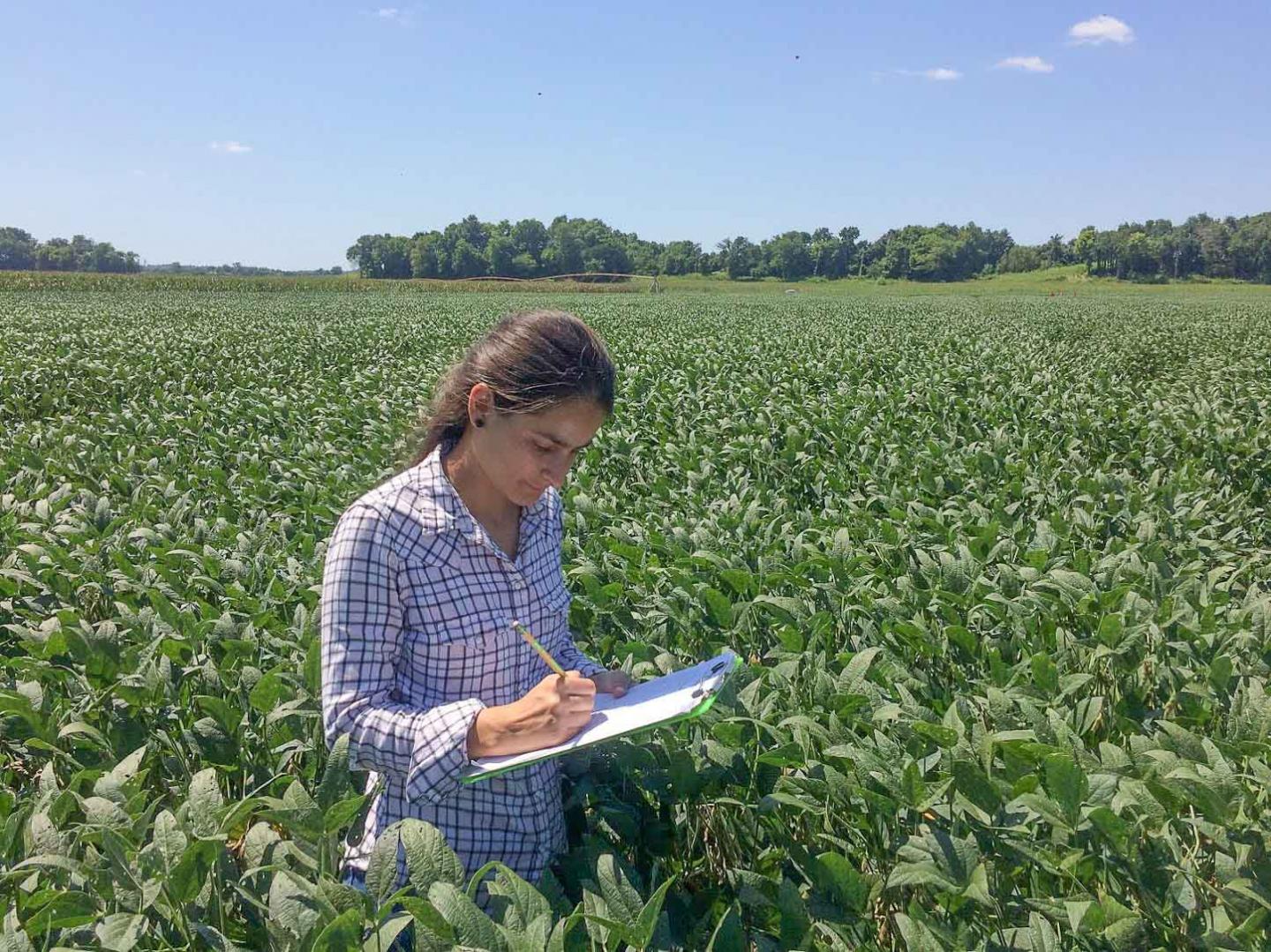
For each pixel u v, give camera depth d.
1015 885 2.45
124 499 6.96
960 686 3.65
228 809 2.28
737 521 5.52
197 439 9.34
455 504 2.20
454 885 1.93
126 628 4.03
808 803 2.57
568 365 2.01
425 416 2.30
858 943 2.21
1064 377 14.21
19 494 6.78
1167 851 2.22
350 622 2.13
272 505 6.78
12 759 3.79
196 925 2.08
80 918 2.11
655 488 6.77
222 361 16.66
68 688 3.52
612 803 2.76
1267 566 5.38
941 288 124.25
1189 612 3.67
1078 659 3.60
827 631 3.92
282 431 9.93
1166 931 2.11
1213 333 25.84
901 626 3.64
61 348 17.94
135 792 2.77
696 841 2.99
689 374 13.73
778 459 7.66
